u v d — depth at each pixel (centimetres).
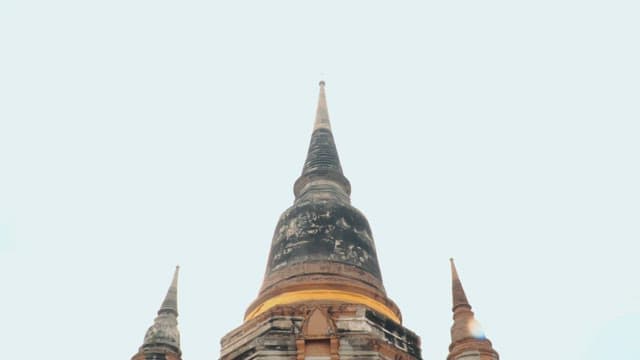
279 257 2725
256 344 2291
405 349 2438
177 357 2405
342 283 2527
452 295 2498
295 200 3055
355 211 2881
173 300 2597
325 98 3594
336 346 2198
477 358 2222
